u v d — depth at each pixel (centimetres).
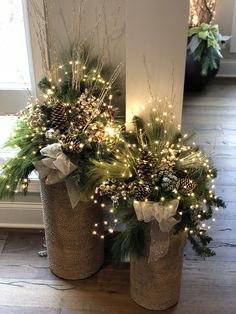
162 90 166
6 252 205
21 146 173
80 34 176
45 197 173
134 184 154
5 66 196
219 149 294
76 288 185
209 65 376
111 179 157
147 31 154
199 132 316
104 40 176
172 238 156
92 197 163
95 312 174
